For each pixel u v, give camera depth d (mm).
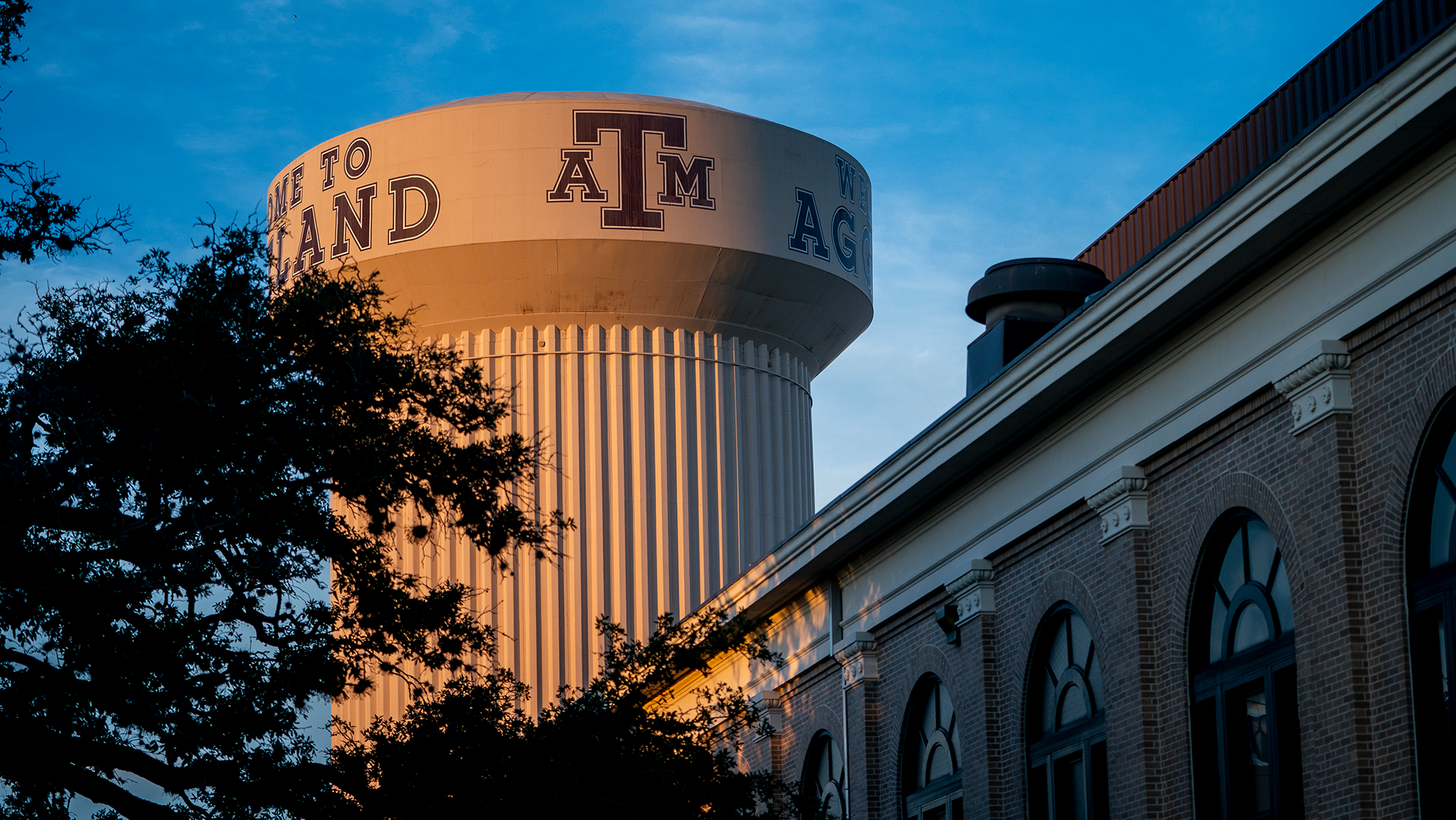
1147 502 20703
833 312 47969
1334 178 16016
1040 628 23375
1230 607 19141
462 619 22594
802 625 31531
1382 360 16453
